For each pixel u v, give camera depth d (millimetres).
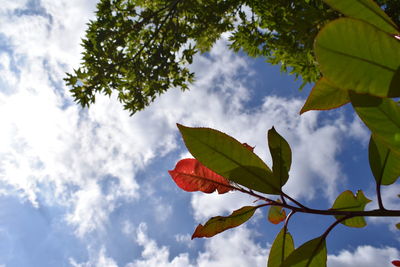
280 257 863
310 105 672
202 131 753
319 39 475
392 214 689
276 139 809
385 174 729
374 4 560
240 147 768
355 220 950
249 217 843
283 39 5098
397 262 854
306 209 782
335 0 572
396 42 466
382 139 560
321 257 756
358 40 472
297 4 4910
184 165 920
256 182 783
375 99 568
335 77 478
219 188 892
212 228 856
